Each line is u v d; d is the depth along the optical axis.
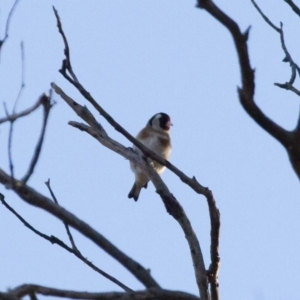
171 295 6.64
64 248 7.40
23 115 6.02
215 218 7.89
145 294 6.59
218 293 7.93
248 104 6.15
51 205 6.30
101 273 7.33
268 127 6.21
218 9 6.30
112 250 6.77
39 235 7.41
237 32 6.24
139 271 6.89
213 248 7.93
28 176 6.03
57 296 6.36
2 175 6.02
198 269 7.79
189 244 7.86
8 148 5.97
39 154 6.03
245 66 6.22
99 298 6.47
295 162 6.32
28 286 6.30
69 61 7.48
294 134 6.25
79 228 6.52
